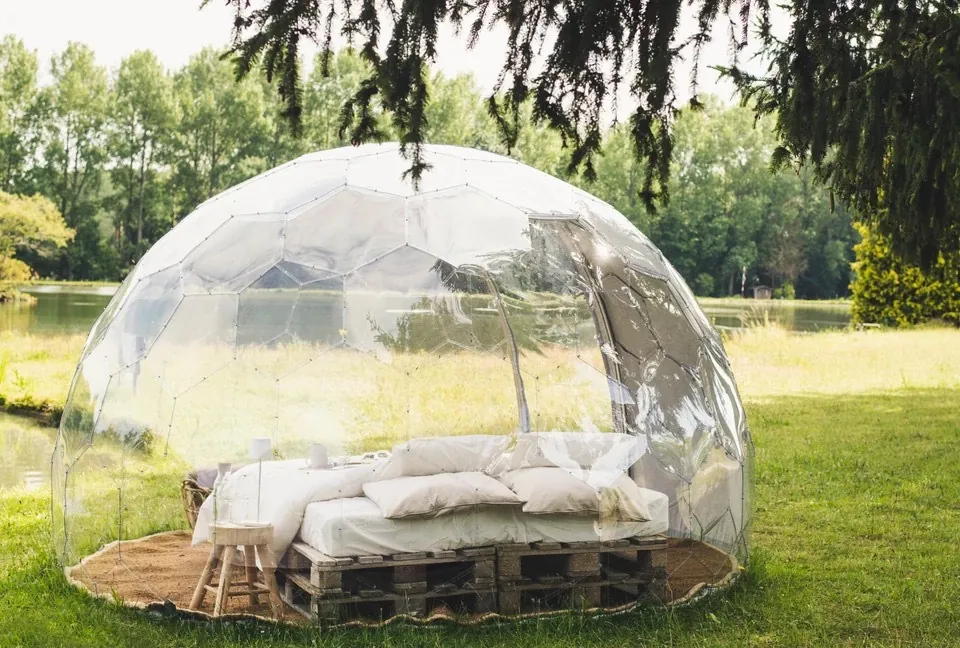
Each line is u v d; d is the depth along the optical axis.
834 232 70.94
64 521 6.62
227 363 6.43
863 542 7.63
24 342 23.89
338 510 5.49
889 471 10.43
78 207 61.53
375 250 6.34
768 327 26.02
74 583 6.25
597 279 6.88
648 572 5.91
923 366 19.41
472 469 5.95
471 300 6.66
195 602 5.61
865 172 6.83
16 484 10.04
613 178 49.59
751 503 6.91
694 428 6.51
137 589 6.04
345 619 5.32
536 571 5.90
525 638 5.23
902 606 5.98
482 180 6.82
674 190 69.25
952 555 7.19
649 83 4.83
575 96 5.16
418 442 5.97
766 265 70.31
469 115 42.62
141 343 6.61
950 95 6.39
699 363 6.71
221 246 6.64
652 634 5.36
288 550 5.64
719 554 6.70
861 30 4.91
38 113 61.31
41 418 14.88
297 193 6.72
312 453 6.33
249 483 5.99
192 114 60.84
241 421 6.58
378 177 6.69
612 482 5.91
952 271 8.02
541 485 5.71
